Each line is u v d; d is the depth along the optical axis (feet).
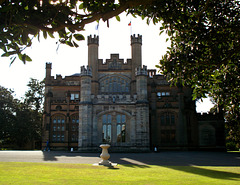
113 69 173.17
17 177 38.83
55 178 38.29
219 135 162.91
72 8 27.40
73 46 27.37
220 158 89.76
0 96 202.80
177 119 165.48
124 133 128.06
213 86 42.09
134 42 174.09
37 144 240.53
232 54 33.63
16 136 197.67
